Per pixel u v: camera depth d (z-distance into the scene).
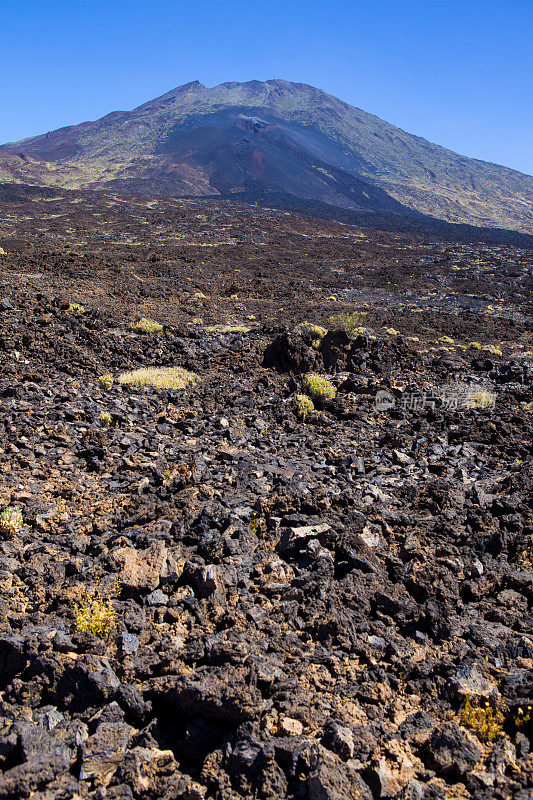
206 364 15.45
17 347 14.02
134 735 3.29
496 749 3.22
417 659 3.96
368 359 15.93
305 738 3.17
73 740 3.21
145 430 9.23
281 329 19.72
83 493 6.52
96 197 106.44
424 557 5.20
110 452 8.00
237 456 7.94
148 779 2.99
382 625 4.25
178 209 101.69
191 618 4.20
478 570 5.03
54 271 32.84
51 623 4.08
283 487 6.36
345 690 3.61
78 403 10.12
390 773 3.04
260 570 4.84
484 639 4.20
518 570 5.20
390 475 7.87
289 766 3.04
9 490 6.36
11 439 8.04
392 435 9.69
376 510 6.03
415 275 54.81
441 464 8.23
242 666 3.61
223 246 65.25
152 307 28.09
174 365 15.02
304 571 4.85
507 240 117.56
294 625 4.20
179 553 4.99
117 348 15.61
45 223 70.06
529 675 3.73
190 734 3.22
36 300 20.20
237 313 30.53
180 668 3.69
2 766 3.11
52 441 8.20
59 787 2.92
